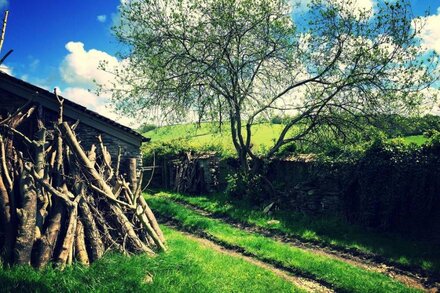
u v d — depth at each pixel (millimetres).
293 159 19047
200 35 20250
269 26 20125
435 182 12484
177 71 20922
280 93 20984
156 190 28281
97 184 11461
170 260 10086
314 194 17109
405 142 14453
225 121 21500
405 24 17000
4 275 8242
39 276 8477
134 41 20703
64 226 10258
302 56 20312
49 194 10836
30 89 12711
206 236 14594
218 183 25188
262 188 19969
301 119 21141
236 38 20281
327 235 14000
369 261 11469
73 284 8102
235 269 10281
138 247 10734
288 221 16219
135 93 20281
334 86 18922
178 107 21000
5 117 12523
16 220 9977
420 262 10766
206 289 8547
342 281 9570
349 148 16531
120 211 11219
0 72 12289
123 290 8008
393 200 13656
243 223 16859
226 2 19234
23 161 11320
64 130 11273
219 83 20062
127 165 13812
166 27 20359
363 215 14734
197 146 29500
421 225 12891
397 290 8953
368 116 19031
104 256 9828
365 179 14711
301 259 11234
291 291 8969
